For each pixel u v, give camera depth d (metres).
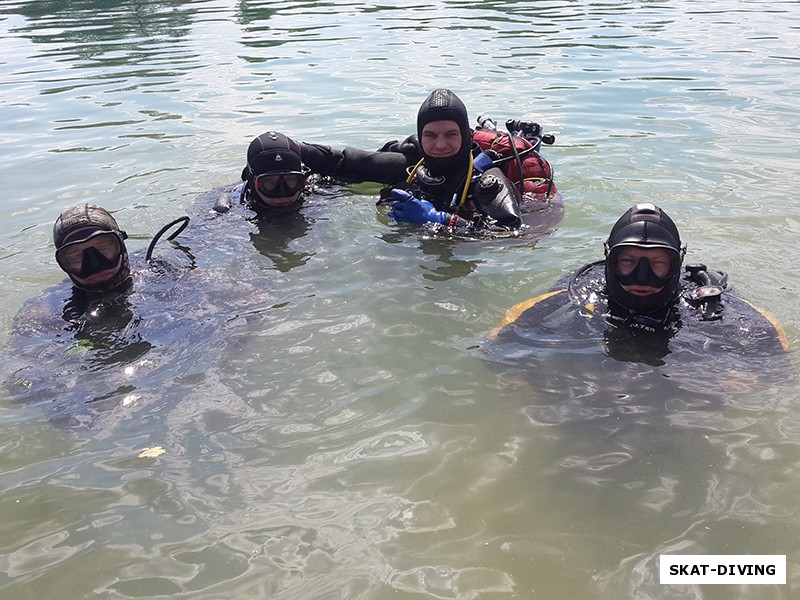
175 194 5.56
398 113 7.62
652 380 2.90
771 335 3.17
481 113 7.47
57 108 8.16
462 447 2.53
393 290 3.78
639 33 12.01
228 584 1.97
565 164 5.90
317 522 2.20
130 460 2.51
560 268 4.04
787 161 5.79
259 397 2.86
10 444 2.63
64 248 3.66
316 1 17.41
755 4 15.41
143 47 11.91
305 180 5.20
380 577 1.99
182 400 2.85
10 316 3.69
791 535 2.10
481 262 4.14
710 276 3.51
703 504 2.23
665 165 5.80
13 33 13.59
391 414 2.73
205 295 3.76
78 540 2.15
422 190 5.25
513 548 2.09
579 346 3.17
